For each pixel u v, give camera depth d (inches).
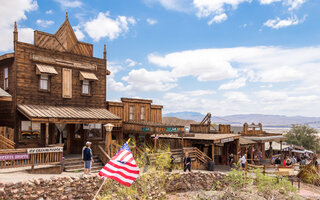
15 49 721.0
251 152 1368.1
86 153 604.7
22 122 724.7
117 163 309.6
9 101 735.1
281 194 668.7
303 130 2792.8
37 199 474.3
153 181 574.6
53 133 792.3
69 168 663.8
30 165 570.3
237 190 616.4
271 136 1565.0
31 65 751.7
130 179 305.3
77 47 869.2
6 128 719.7
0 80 783.1
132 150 749.3
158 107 1159.6
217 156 1170.0
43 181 487.8
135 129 927.0
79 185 533.3
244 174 661.3
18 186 455.8
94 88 907.4
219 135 1128.2
